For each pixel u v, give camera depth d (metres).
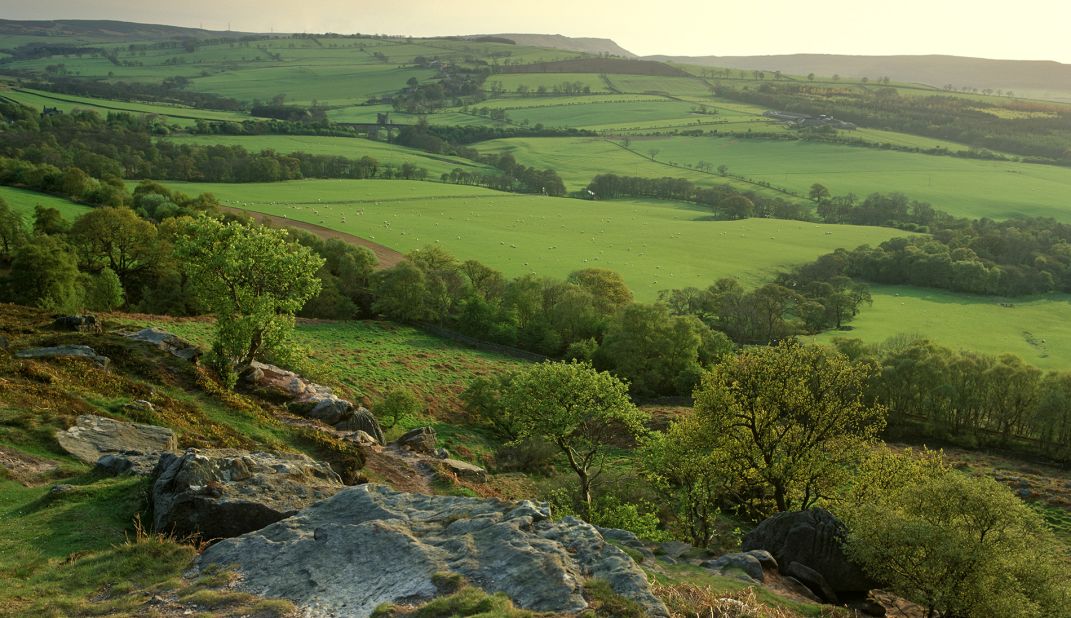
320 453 36.97
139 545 19.02
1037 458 80.94
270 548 18.56
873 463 39.28
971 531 25.94
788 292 143.62
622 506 40.31
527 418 46.66
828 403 40.50
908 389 92.62
